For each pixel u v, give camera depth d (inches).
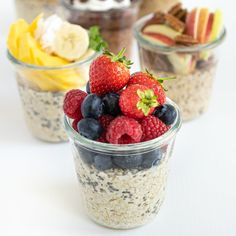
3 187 22.7
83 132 19.0
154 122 19.0
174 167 23.4
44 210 21.7
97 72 19.5
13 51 24.2
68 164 23.9
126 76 19.6
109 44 29.7
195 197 22.0
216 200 21.9
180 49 25.1
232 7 34.7
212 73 26.1
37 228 20.9
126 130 18.4
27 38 23.7
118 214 20.2
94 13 28.9
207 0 35.7
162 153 19.5
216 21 25.8
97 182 19.7
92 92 19.9
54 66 23.6
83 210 21.6
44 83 23.8
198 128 25.8
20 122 26.5
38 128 25.0
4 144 25.1
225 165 23.5
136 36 26.6
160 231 20.7
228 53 30.4
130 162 19.0
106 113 19.4
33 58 23.6
